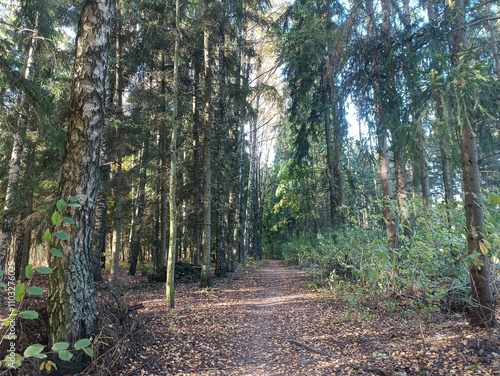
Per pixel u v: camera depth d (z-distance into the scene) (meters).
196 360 5.07
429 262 5.22
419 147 6.86
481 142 7.61
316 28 11.27
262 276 17.17
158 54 13.09
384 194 9.29
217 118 15.70
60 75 10.55
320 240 13.16
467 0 7.26
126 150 13.45
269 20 12.80
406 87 7.41
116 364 4.43
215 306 9.11
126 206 18.83
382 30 8.86
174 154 9.15
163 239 15.45
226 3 11.85
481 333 5.11
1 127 8.95
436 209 6.32
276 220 41.34
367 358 4.78
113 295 5.30
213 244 25.75
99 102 4.69
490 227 5.29
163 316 7.60
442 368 4.09
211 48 12.77
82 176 4.45
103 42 4.75
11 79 6.62
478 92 5.26
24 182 9.91
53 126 7.33
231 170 19.33
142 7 11.85
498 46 9.55
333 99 11.29
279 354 5.37
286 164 26.83
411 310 6.18
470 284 6.10
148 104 12.39
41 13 8.91
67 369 4.02
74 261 4.30
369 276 5.62
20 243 12.77
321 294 10.43
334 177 15.20
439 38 6.88
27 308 4.62
